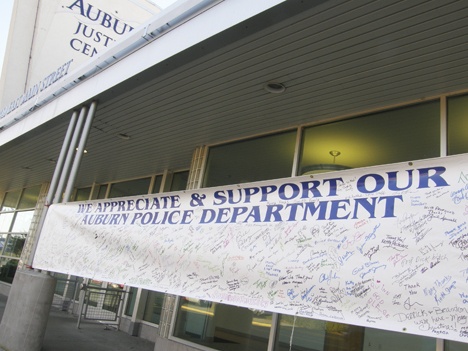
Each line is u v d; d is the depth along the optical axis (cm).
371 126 481
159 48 445
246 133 606
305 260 299
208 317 572
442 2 299
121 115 598
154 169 870
